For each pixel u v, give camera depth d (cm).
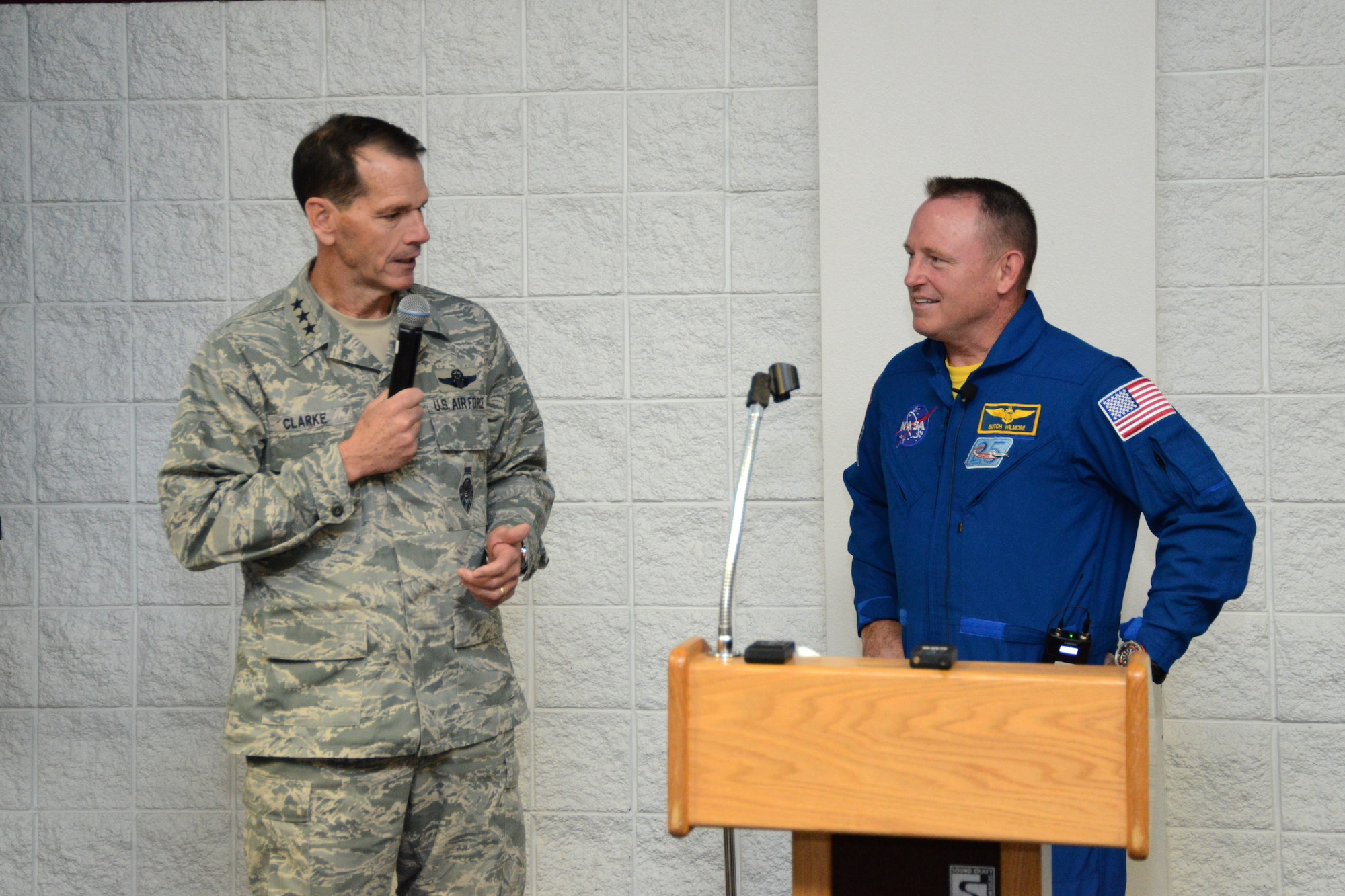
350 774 199
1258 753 288
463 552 211
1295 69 286
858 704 136
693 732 140
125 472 312
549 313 306
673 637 304
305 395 205
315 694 199
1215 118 288
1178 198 289
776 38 299
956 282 209
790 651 146
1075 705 130
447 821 211
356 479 196
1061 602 202
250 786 205
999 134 285
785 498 300
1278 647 288
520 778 307
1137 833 128
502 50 305
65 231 312
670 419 304
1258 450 288
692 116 301
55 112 312
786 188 299
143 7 310
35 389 313
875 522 242
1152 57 280
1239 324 288
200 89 310
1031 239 214
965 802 133
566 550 306
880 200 288
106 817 312
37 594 313
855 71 288
